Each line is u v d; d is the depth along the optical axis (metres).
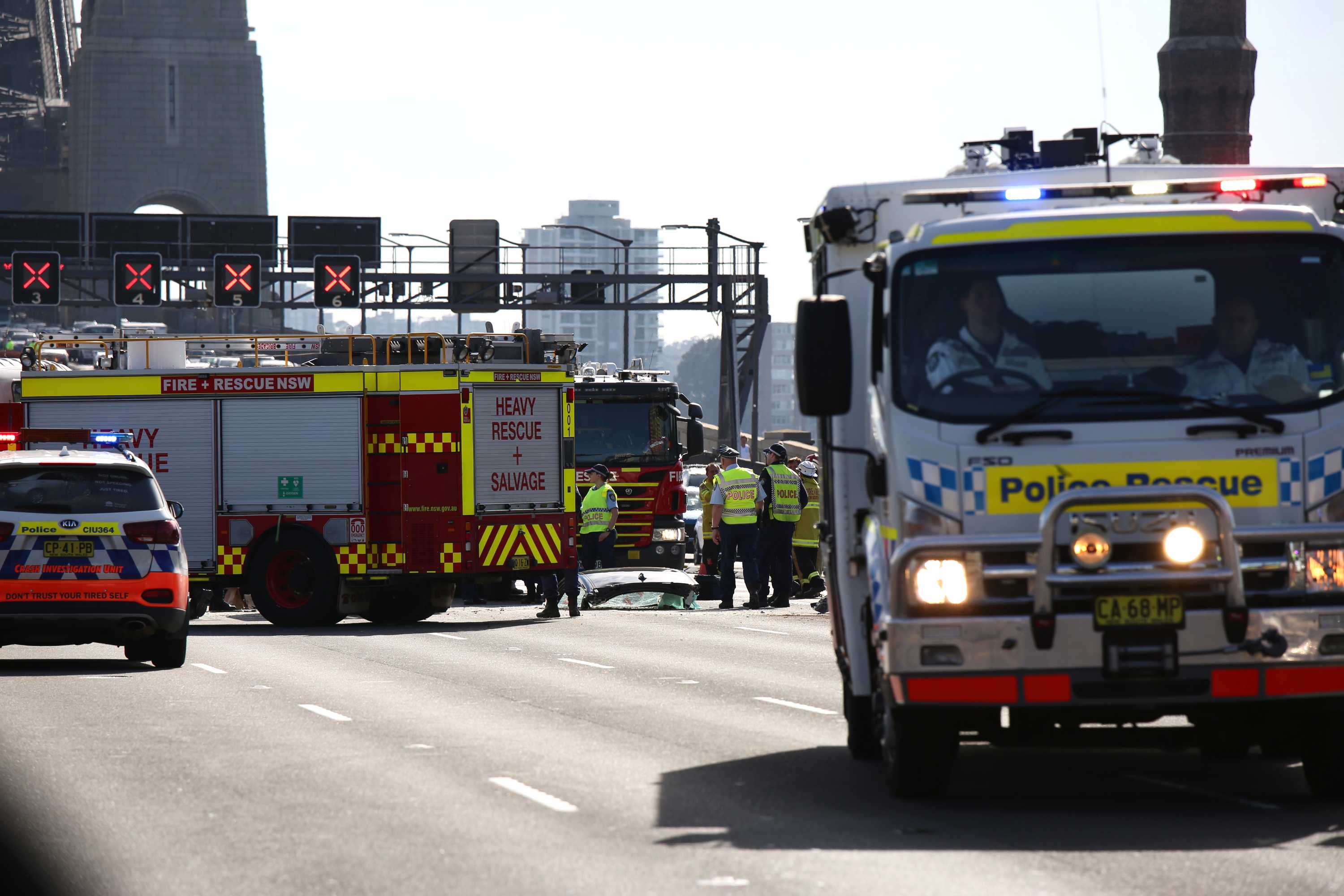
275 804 23.89
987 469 21.61
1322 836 20.91
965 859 19.81
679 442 80.81
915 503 21.86
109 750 29.16
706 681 39.97
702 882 18.77
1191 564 21.17
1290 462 21.53
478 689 38.62
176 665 43.97
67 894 18.56
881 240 25.11
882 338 22.83
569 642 51.12
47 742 30.16
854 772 26.39
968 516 21.64
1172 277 22.03
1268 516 21.52
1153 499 21.19
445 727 32.00
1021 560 21.47
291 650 49.06
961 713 22.66
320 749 29.23
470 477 58.34
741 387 148.38
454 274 152.25
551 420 60.22
